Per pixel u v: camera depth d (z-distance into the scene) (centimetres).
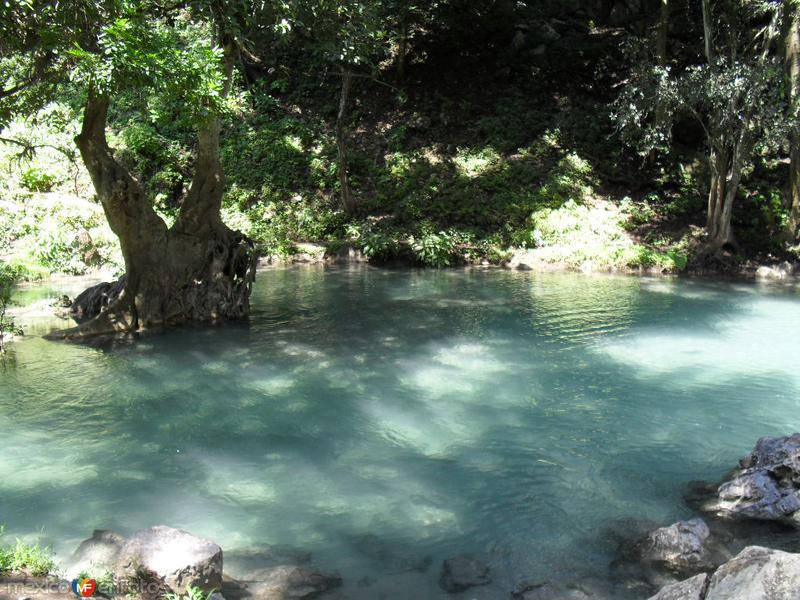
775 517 650
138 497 705
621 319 1520
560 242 2347
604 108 2819
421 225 2400
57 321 1481
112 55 923
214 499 703
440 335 1379
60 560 560
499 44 3116
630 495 711
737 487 683
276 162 2675
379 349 1276
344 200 2498
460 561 583
